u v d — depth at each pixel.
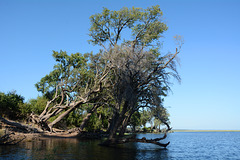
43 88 46.75
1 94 39.72
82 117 51.09
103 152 19.95
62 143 26.73
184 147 33.62
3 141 22.11
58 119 41.12
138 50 24.73
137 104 32.97
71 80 41.81
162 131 112.62
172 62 24.27
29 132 34.62
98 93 43.94
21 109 41.53
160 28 34.44
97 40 39.09
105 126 59.12
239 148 35.12
